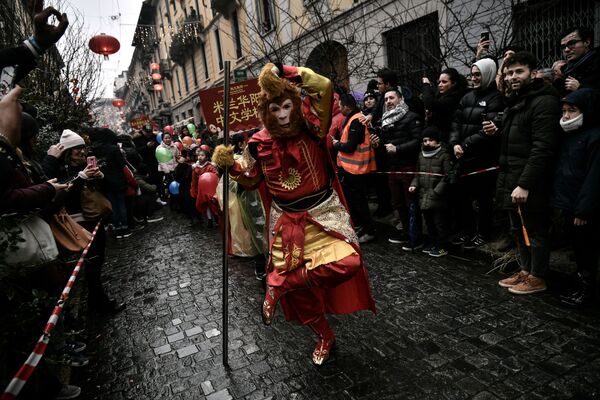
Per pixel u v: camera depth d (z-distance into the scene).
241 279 4.21
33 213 2.17
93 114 9.34
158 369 2.68
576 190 2.76
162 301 3.85
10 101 2.02
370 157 4.61
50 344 2.01
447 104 4.27
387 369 2.43
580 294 2.90
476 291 3.32
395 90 4.74
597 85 3.17
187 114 25.91
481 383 2.23
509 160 3.11
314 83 2.18
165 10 26.73
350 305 2.49
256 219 3.73
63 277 2.43
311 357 2.63
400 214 4.66
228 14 15.66
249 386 2.40
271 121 2.23
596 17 4.68
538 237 3.04
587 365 2.28
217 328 3.18
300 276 2.29
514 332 2.68
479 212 4.07
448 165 3.96
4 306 1.84
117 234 6.78
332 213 2.38
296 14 10.53
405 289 3.50
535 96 2.89
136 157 7.87
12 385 1.25
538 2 5.20
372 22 8.24
